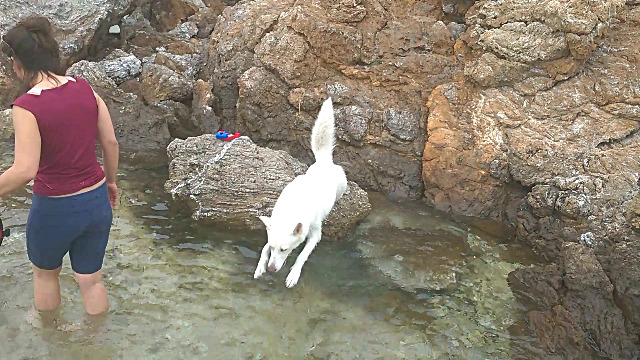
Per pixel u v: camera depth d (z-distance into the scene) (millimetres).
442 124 6648
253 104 7441
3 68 7699
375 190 6801
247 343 4184
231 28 8312
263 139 7453
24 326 4043
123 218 5637
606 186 5648
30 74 3238
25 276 4543
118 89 7926
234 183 5758
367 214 5969
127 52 8961
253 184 5742
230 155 5973
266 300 4691
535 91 6555
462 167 6371
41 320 4043
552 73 6578
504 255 5621
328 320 4531
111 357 3902
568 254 5207
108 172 3840
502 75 6641
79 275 3865
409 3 7887
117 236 5328
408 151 6832
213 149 6160
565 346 4406
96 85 7809
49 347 3908
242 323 4387
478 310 4797
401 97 7137
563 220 5719
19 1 8312
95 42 8711
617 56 6613
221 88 8102
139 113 7633
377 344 4309
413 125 6875
